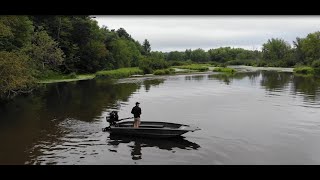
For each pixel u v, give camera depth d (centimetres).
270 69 12150
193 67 11669
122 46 10919
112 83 6116
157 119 2758
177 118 2792
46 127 2458
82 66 9050
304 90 4788
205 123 2597
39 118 2777
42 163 1708
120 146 1988
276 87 5244
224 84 5850
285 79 6944
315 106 3356
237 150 1902
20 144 2025
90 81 6625
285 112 3036
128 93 4512
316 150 1898
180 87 5334
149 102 3681
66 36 8519
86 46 9044
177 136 2181
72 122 2622
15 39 5153
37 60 5816
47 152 1877
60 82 6400
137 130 2169
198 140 2106
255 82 6228
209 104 3528
